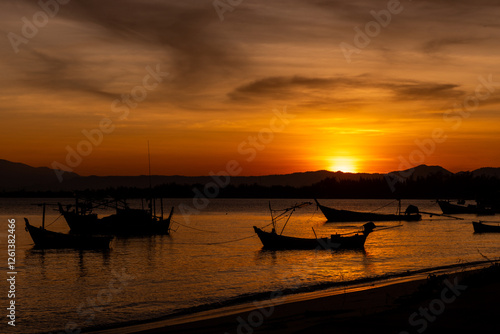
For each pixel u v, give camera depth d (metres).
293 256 39.66
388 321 13.50
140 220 62.28
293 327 14.58
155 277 30.14
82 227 61.22
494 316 13.53
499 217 102.94
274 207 191.75
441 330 12.30
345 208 183.88
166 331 15.27
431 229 71.50
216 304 20.88
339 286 24.64
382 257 38.47
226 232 68.44
